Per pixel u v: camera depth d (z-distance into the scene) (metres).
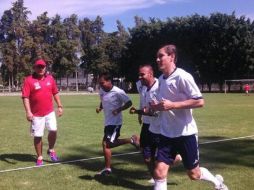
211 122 16.27
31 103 8.54
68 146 10.78
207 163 8.30
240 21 61.31
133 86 73.81
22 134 13.41
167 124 5.23
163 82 5.25
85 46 104.56
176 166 7.99
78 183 6.98
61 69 91.75
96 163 8.57
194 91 5.02
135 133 13.21
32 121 8.52
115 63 86.25
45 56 89.19
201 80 64.25
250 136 12.06
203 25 62.94
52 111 8.73
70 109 24.86
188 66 64.44
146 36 70.19
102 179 7.21
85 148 10.46
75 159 9.08
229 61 61.62
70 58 91.38
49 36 94.12
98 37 109.94
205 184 6.73
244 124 15.45
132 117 18.95
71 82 111.12
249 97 41.41
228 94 51.91
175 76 5.13
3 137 12.70
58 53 91.00
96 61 89.31
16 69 89.00
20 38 89.62
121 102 7.33
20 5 90.25
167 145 5.23
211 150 9.73
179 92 5.14
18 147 10.80
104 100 7.34
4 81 92.12
